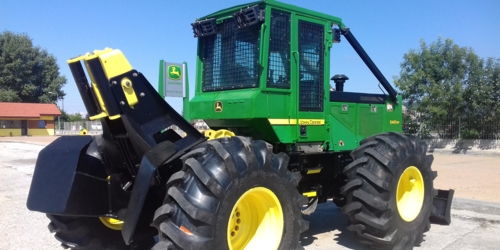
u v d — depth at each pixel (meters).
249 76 4.67
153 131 3.76
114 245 4.45
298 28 4.86
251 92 4.54
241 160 3.59
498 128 17.34
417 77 18.28
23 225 6.13
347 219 6.50
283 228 3.89
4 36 52.97
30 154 19.44
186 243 3.25
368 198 4.50
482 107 17.52
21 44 53.09
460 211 6.77
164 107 3.87
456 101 17.88
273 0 4.57
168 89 6.19
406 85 18.78
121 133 4.02
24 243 5.26
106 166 4.27
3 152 20.73
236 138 3.80
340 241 5.34
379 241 4.58
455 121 18.28
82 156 3.90
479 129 17.78
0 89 52.00
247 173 3.58
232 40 4.89
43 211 3.68
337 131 5.46
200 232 3.29
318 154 5.25
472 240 5.29
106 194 3.99
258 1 4.52
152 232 4.05
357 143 5.69
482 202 7.18
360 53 5.68
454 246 5.05
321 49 5.15
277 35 4.66
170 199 3.45
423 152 5.14
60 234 4.32
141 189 3.49
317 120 5.07
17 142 30.52
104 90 3.60
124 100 3.61
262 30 4.49
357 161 4.70
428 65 18.38
